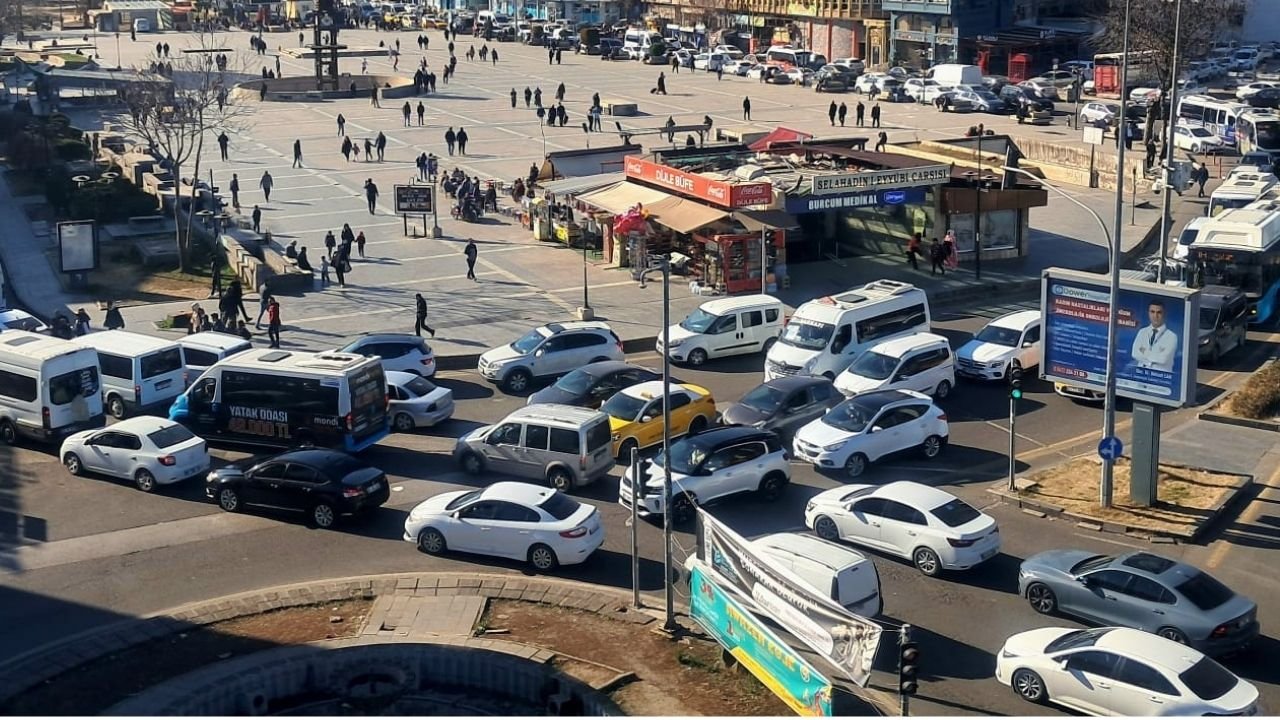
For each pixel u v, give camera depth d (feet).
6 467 120.37
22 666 82.99
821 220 191.62
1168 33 248.32
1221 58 347.77
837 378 134.41
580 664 82.69
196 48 469.16
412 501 111.34
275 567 98.73
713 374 146.10
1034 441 124.77
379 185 245.86
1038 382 143.23
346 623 88.94
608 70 418.10
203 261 199.93
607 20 517.14
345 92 361.10
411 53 466.70
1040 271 182.29
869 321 140.87
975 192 182.50
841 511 100.17
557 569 97.96
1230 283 162.30
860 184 173.37
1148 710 73.36
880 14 403.54
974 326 160.97
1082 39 374.63
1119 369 106.11
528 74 408.67
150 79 294.46
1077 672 76.23
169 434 115.44
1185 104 274.57
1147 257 186.91
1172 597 83.76
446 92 370.12
